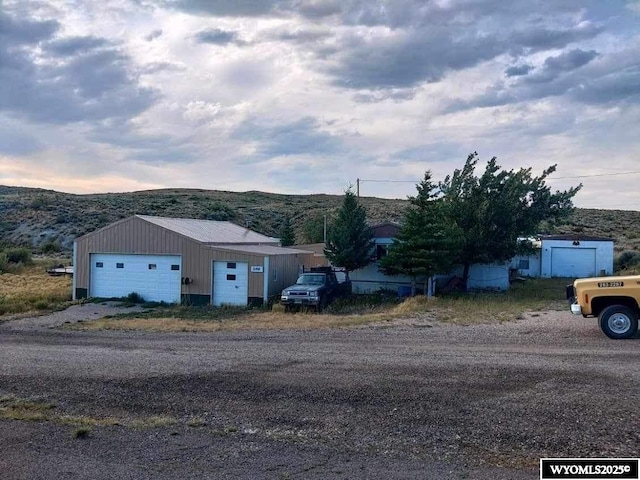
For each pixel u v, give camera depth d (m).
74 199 84.75
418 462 7.00
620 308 14.36
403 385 10.18
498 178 29.92
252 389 10.25
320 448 7.54
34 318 22.48
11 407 9.52
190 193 116.50
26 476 6.73
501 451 7.29
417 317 19.77
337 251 30.16
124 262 28.77
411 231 27.12
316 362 12.27
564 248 38.53
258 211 85.00
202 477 6.65
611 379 10.14
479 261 30.20
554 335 15.12
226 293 27.19
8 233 66.81
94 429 8.42
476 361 11.94
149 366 12.22
